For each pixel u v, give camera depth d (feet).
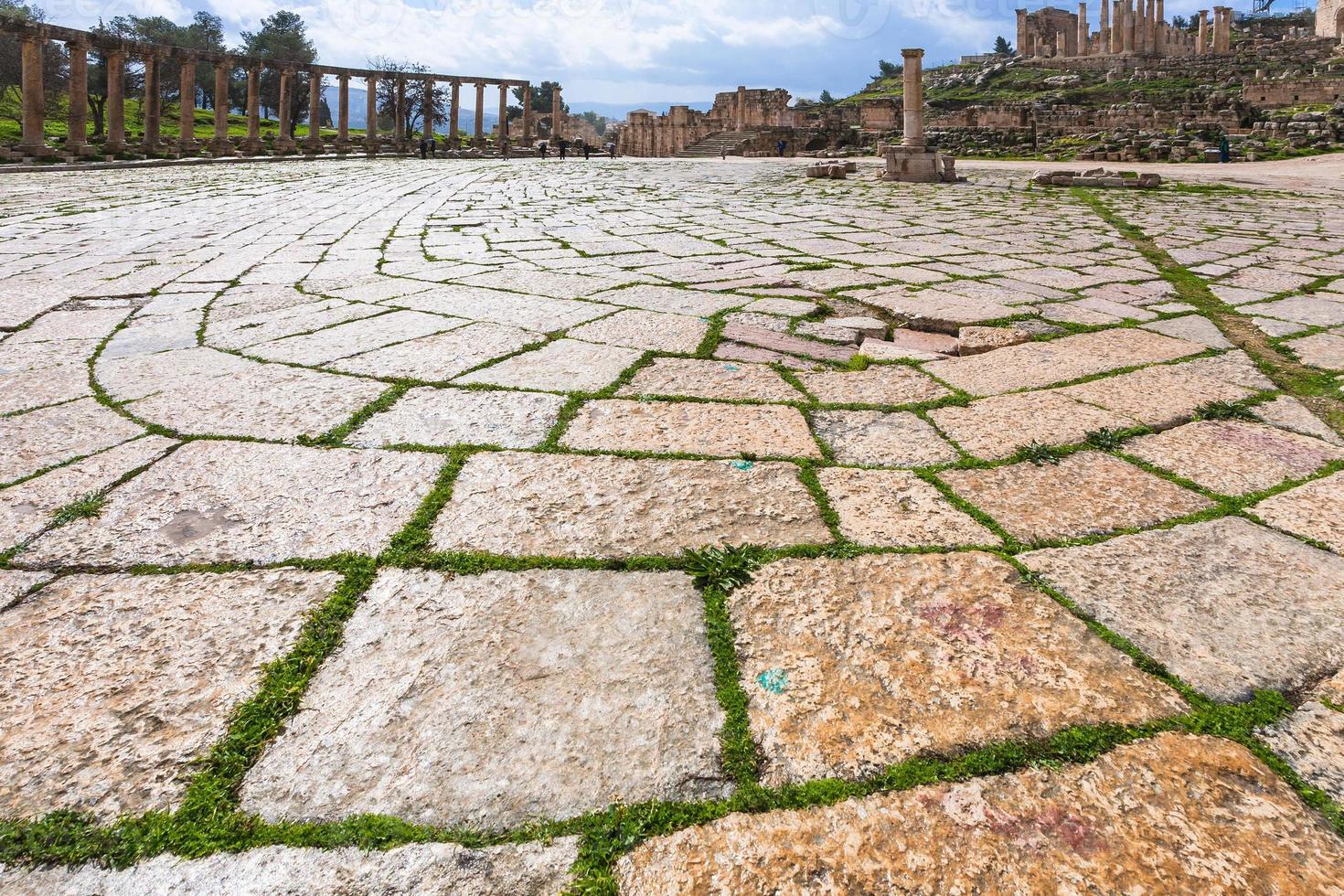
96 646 6.06
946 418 11.09
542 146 141.28
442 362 13.34
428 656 6.00
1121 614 6.50
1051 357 14.23
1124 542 7.64
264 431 10.27
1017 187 58.59
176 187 59.06
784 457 9.62
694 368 13.29
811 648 6.12
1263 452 9.91
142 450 9.66
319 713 5.44
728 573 7.04
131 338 15.14
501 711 5.47
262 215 39.32
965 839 4.54
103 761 5.03
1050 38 228.63
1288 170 70.74
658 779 4.94
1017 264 24.17
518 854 4.46
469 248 27.43
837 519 8.07
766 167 89.20
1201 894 4.22
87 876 4.33
